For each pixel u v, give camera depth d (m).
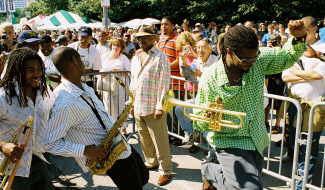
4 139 2.17
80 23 17.03
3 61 3.34
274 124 5.39
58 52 2.07
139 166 2.56
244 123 2.05
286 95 4.98
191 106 1.96
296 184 3.00
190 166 3.76
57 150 2.00
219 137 2.15
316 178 3.44
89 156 2.07
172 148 4.35
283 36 8.18
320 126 2.96
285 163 3.83
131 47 8.09
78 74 2.14
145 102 3.20
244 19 23.08
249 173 1.98
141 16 29.12
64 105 1.98
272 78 4.75
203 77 2.14
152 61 3.17
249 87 2.05
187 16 26.14
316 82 3.06
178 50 4.55
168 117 4.43
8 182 1.97
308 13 21.70
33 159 2.32
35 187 2.37
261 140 2.14
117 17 28.89
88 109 2.13
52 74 4.31
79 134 2.15
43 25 17.02
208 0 22.97
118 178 2.37
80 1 32.12
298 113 2.79
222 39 2.05
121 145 2.23
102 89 4.39
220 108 1.91
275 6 21.09
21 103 2.13
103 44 6.44
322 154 4.10
